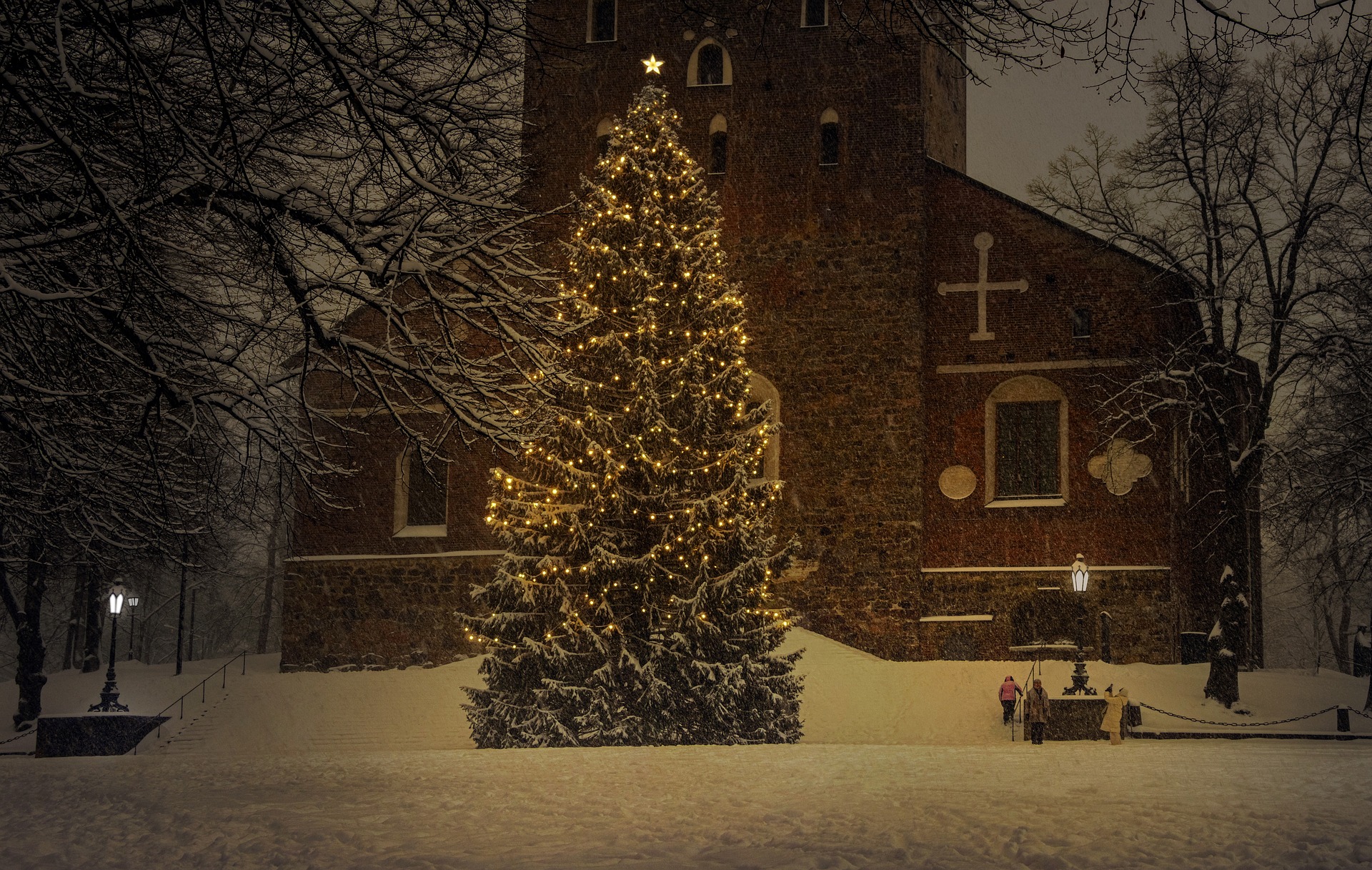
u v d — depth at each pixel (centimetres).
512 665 2905
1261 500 4000
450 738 3400
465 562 4088
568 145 4081
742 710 2897
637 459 2905
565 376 1535
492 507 2972
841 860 1030
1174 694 3491
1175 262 3672
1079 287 3950
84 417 1509
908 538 3875
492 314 1495
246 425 1395
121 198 1288
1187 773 1658
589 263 2992
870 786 1548
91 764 2164
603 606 2880
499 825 1262
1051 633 3856
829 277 3988
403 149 1310
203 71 1318
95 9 1084
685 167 3162
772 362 3991
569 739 2812
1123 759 1948
